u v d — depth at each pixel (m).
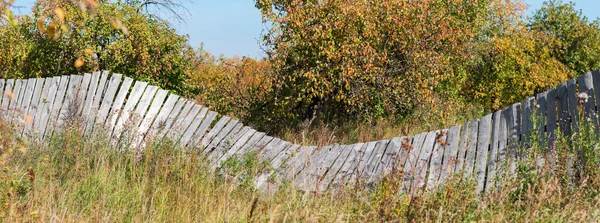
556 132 6.39
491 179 6.32
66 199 5.93
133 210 5.87
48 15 12.22
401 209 5.37
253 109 13.48
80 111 9.40
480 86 17.62
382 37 12.74
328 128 13.01
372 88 12.64
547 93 6.85
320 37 11.93
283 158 8.61
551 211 5.14
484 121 7.34
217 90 13.34
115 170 7.25
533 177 5.71
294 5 12.27
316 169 8.30
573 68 20.92
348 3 12.03
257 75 12.52
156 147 8.12
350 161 8.25
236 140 8.89
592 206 5.28
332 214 5.21
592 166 5.79
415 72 12.69
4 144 4.65
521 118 6.93
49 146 8.20
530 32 20.30
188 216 5.59
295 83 12.66
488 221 4.95
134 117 8.85
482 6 15.76
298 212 5.10
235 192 6.98
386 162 7.83
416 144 7.79
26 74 14.11
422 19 12.65
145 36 13.32
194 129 8.95
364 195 6.45
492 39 17.56
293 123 13.24
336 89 13.00
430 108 13.29
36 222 4.92
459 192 5.69
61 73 13.91
